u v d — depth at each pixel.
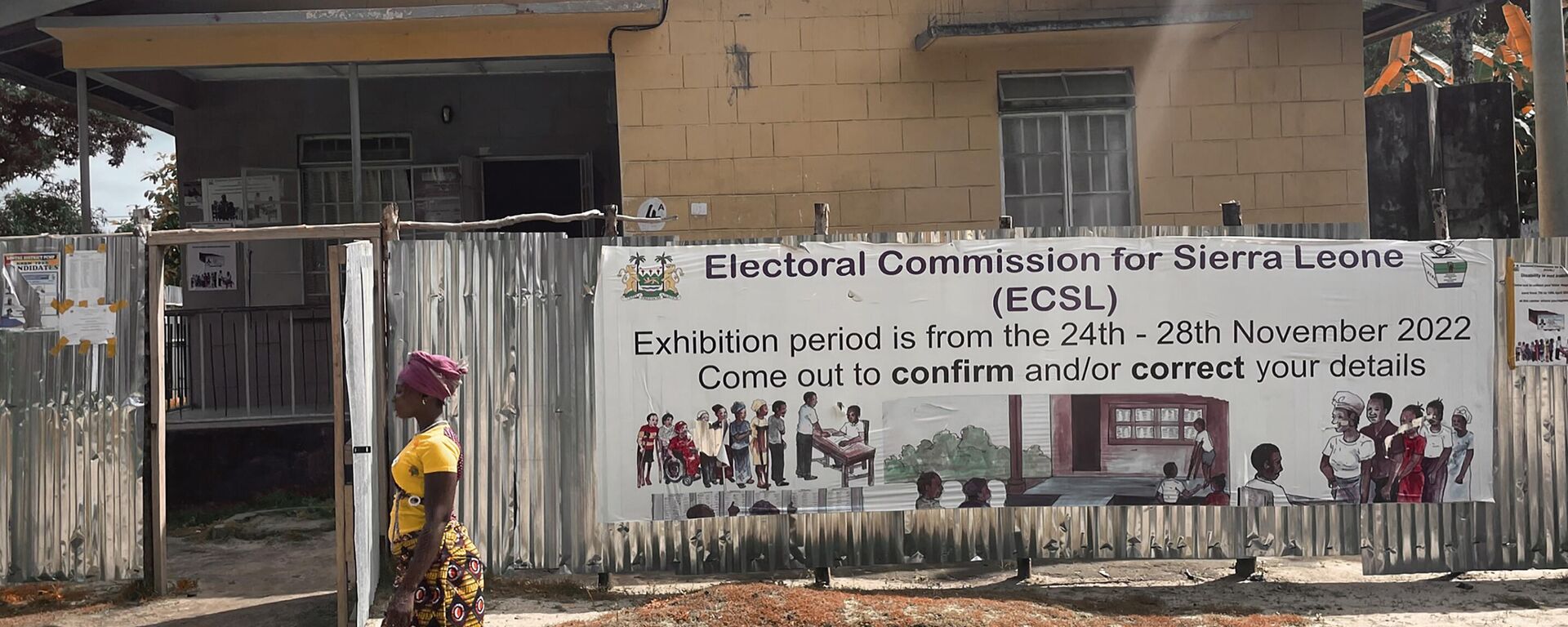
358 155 9.38
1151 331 6.36
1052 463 6.38
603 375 6.25
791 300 6.31
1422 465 6.41
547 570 6.27
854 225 9.51
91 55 9.26
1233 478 6.38
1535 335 6.43
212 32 9.12
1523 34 14.48
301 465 9.55
